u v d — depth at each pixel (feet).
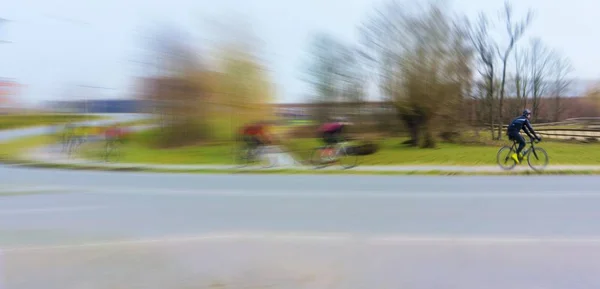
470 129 85.20
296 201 26.09
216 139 83.25
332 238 17.46
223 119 83.87
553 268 13.92
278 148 58.39
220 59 84.69
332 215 21.90
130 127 80.23
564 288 12.47
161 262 14.74
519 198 26.32
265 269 14.03
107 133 70.38
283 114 85.66
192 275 13.58
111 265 14.47
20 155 63.93
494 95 99.91
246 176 40.83
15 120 100.12
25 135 88.48
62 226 19.97
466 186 31.99
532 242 16.67
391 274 13.51
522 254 15.25
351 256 15.19
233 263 14.57
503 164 43.37
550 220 20.34
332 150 48.57
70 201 26.78
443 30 76.28
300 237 17.65
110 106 88.02
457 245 16.34
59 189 32.12
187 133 82.43
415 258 14.92
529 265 14.19
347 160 48.08
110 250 16.05
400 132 82.17
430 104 75.31
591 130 81.56
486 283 12.79
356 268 14.03
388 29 77.61
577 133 91.25
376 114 82.53
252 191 30.42
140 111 84.12
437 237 17.47
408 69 76.02
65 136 74.38
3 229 19.38
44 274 13.71
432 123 77.20
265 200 26.53
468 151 65.67
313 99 84.84
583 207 23.34
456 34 77.87
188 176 41.04
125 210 23.73
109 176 41.50
